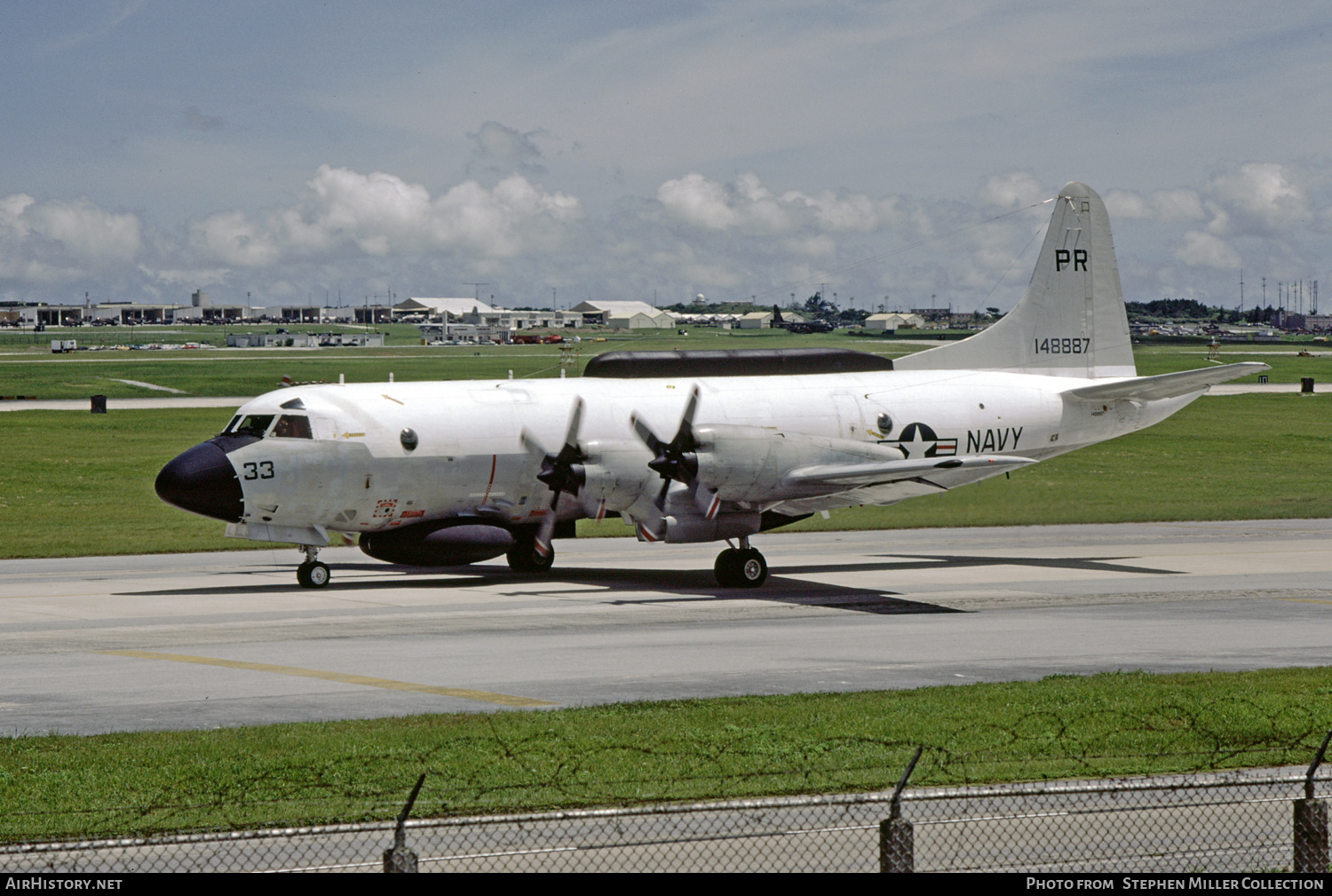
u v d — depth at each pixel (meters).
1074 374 152.12
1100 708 64.62
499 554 123.88
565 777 51.03
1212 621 97.94
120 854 41.78
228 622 96.19
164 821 45.19
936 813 45.88
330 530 119.88
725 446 112.44
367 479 116.44
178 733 58.78
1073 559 142.38
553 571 132.12
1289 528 175.75
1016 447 142.75
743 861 40.47
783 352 142.12
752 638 89.00
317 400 118.00
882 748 56.12
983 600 109.56
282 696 68.44
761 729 59.53
